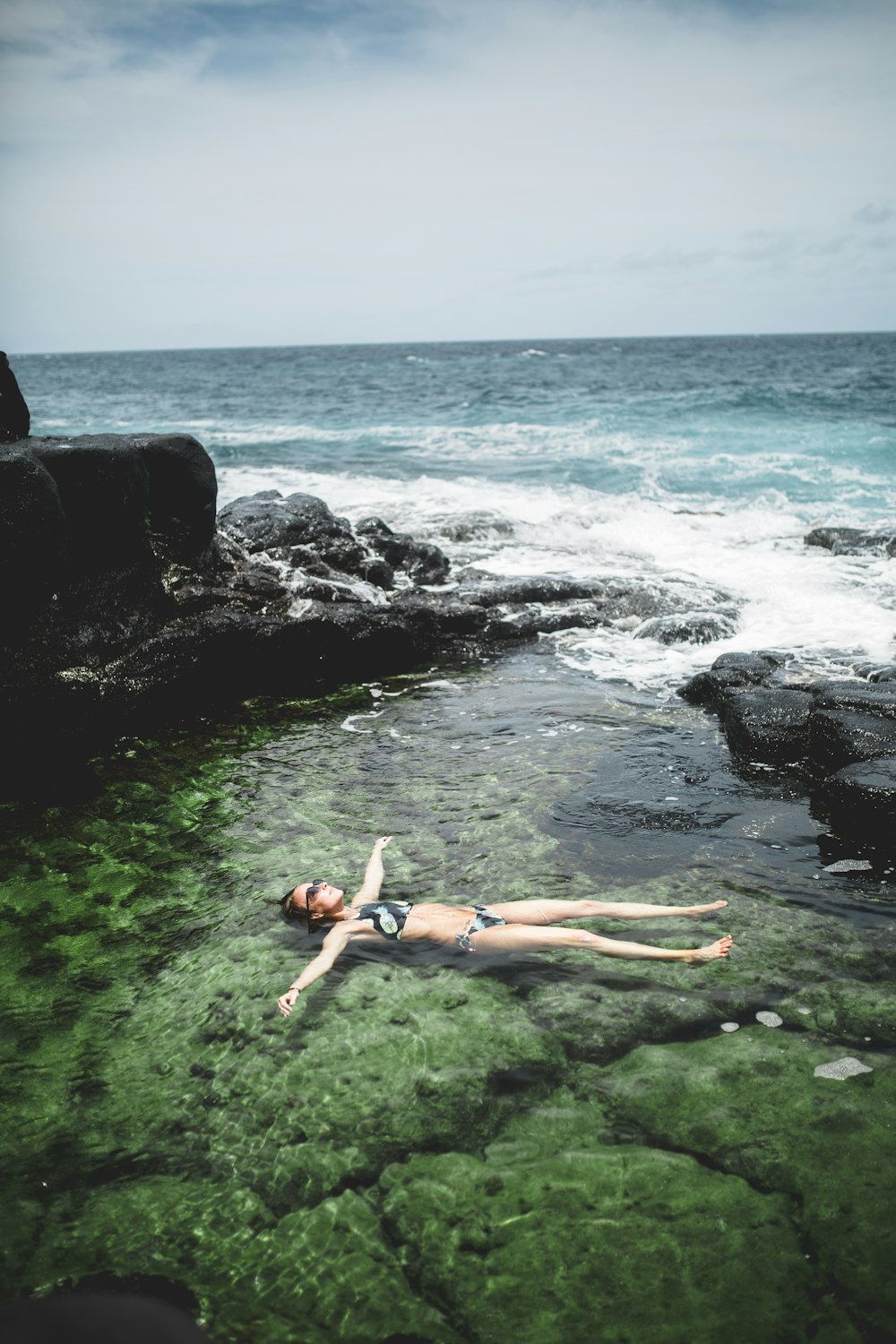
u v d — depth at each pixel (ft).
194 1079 15.74
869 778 23.22
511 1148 13.96
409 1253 12.29
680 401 131.13
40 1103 15.30
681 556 53.88
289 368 321.73
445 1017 17.06
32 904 21.44
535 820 24.58
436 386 185.47
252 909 20.94
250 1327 11.37
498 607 44.09
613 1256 12.08
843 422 102.32
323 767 28.58
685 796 25.77
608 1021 16.78
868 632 39.19
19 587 28.71
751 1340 10.92
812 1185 12.97
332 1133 14.43
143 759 29.45
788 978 17.79
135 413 143.95
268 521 44.73
